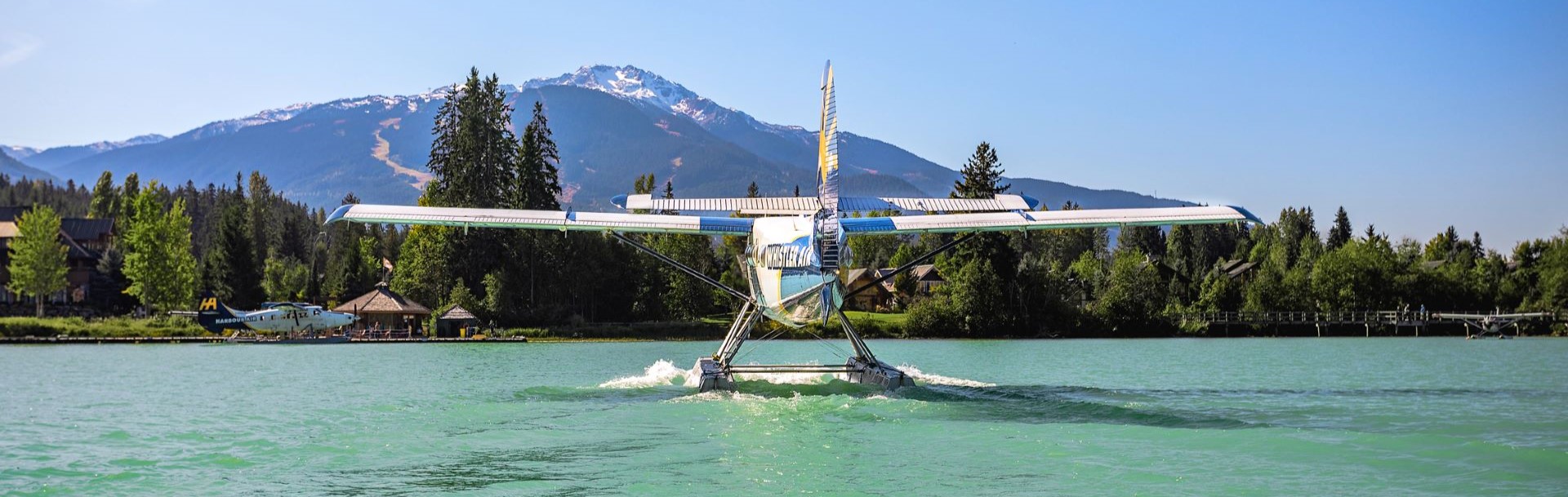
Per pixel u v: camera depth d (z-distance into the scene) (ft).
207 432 56.90
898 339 259.80
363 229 486.38
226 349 196.03
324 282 369.71
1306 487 39.81
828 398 70.13
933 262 382.01
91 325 253.65
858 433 54.03
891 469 44.14
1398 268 342.44
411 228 303.27
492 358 150.61
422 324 265.13
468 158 277.85
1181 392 80.18
